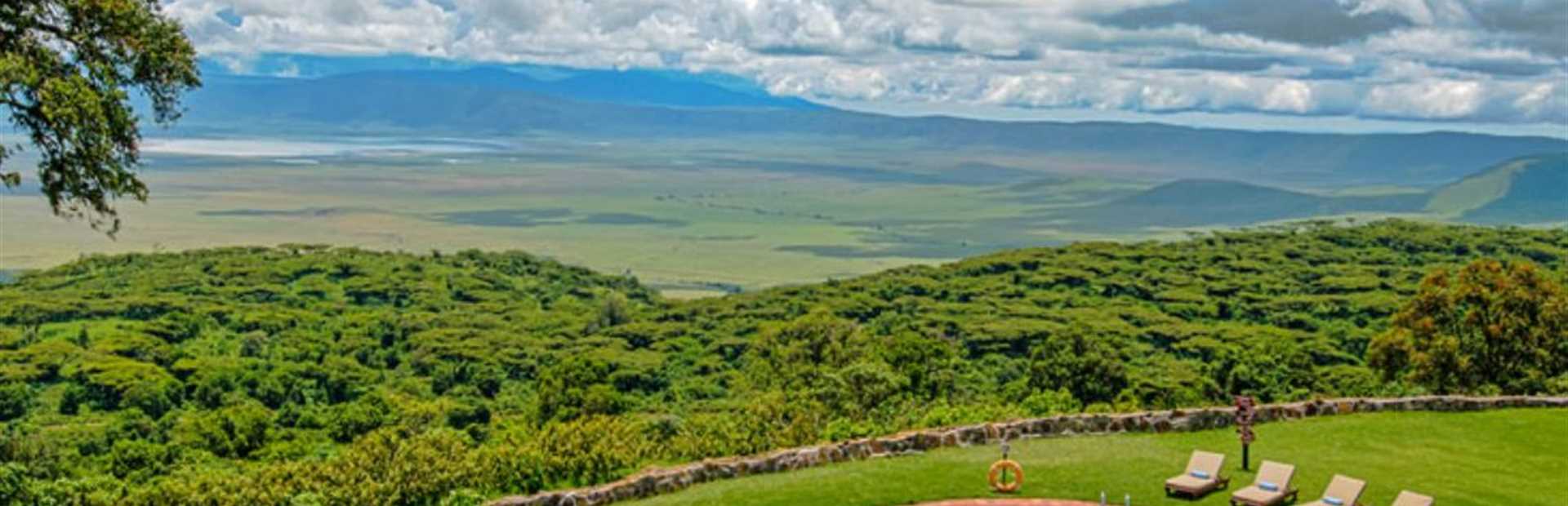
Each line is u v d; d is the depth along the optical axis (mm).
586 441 26812
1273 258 145500
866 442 24797
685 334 117375
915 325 112250
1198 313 119438
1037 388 60344
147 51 21844
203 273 144750
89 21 21172
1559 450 25609
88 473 56406
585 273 174750
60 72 20859
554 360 100875
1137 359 89562
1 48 20328
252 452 65250
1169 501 21438
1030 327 107562
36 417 77812
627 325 121562
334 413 74500
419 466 26797
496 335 114875
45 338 106188
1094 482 22594
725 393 86000
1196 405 58938
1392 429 27219
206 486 31328
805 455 24219
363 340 111938
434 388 95750
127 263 153625
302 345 106875
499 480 26094
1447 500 21734
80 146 21141
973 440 25656
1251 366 72875
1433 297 46375
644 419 63156
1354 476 23297
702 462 23781
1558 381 44312
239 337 109938
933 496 21875
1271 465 21609
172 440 65062
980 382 70875
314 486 28391
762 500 22016
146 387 82500
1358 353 95375
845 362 64938
